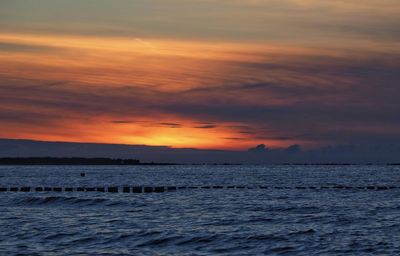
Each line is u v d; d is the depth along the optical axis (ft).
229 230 144.97
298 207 211.41
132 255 113.60
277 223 161.58
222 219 170.81
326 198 258.98
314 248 120.98
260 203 229.25
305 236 135.44
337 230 145.79
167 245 124.47
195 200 242.99
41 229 144.05
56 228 146.20
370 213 189.57
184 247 122.42
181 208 206.39
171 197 257.96
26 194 275.59
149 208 206.08
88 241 127.54
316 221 166.50
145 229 145.07
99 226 151.23
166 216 178.29
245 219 171.12
